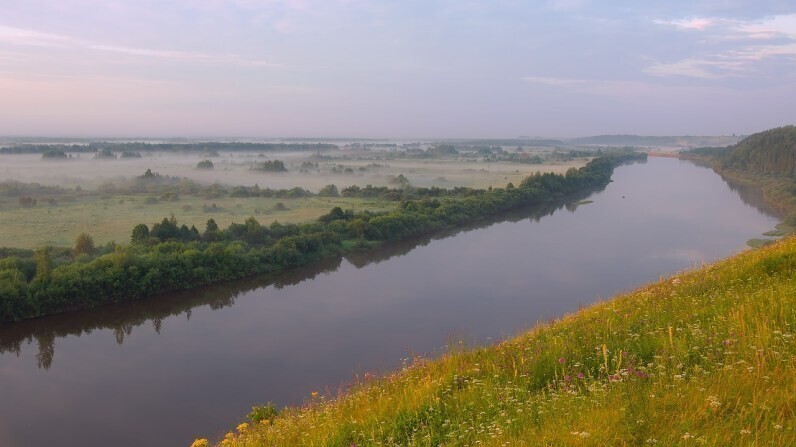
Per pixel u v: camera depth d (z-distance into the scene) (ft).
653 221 269.03
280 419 36.50
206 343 122.83
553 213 302.45
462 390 30.60
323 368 107.34
